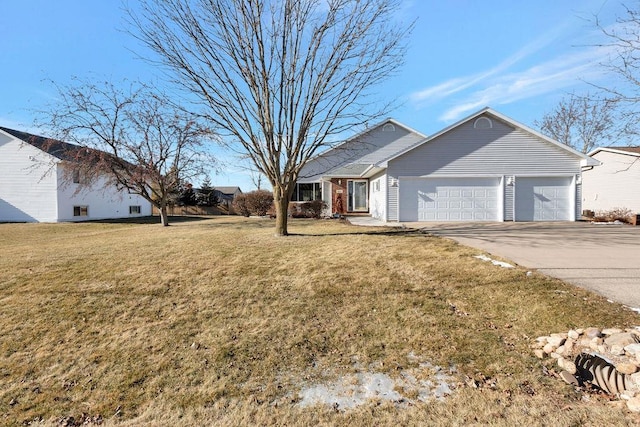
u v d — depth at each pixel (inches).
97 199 921.5
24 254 328.5
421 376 123.3
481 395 110.6
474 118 574.9
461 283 209.9
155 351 148.3
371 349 143.3
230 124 397.7
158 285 226.7
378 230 467.5
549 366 124.6
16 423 107.5
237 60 372.8
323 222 631.2
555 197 577.6
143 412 111.0
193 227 603.8
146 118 607.5
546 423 95.9
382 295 198.7
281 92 389.4
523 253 288.0
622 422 94.0
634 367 108.1
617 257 270.7
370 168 627.5
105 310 190.2
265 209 918.4
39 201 782.5
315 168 850.1
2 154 777.6
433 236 395.2
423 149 582.2
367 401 111.6
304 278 233.5
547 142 573.3
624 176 724.0
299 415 106.1
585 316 153.4
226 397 117.0
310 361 137.2
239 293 211.0
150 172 622.8
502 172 577.3
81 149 597.0
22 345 155.3
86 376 131.9
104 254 321.1
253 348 148.2
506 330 152.6
